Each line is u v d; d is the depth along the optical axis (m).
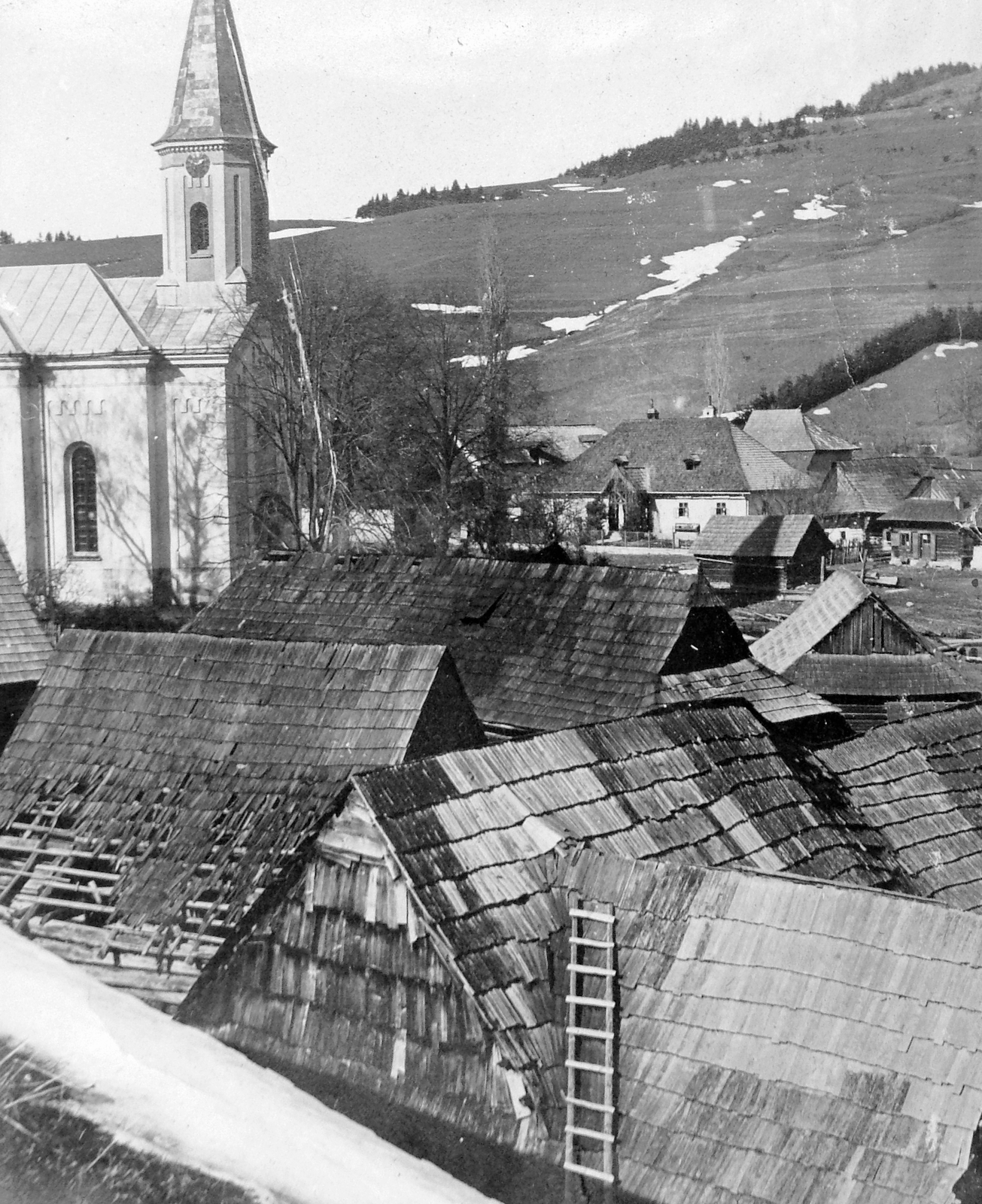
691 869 13.49
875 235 181.88
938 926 12.13
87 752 20.61
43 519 57.31
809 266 175.50
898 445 121.38
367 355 62.91
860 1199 11.03
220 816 18.78
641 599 26.95
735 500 88.94
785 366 146.75
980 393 129.75
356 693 19.83
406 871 13.59
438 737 19.95
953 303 153.12
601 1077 12.61
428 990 13.63
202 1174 13.07
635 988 12.99
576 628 27.22
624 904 13.58
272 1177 13.03
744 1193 11.45
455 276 176.25
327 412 58.84
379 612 29.77
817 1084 11.76
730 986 12.61
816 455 112.00
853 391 136.75
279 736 19.75
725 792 16.81
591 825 15.19
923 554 88.56
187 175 57.84
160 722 20.59
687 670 26.47
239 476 58.12
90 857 18.86
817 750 19.45
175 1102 14.25
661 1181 11.87
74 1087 14.65
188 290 58.66
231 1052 14.88
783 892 12.94
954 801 19.48
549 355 157.25
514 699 26.39
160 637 21.70
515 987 13.20
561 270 189.12
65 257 145.50
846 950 12.34
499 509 64.19
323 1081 14.09
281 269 60.53
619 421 138.12
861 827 17.78
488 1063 13.16
